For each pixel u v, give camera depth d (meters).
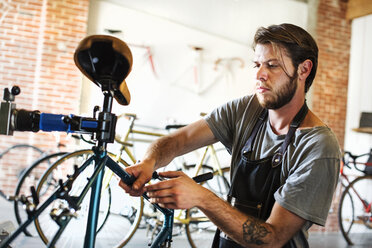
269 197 1.32
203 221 3.68
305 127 1.33
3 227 2.52
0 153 5.46
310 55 1.30
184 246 3.88
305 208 1.19
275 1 6.41
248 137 1.46
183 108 6.24
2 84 5.55
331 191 1.23
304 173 1.22
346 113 6.30
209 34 6.34
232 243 1.36
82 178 3.00
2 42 5.57
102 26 5.91
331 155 1.23
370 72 7.05
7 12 5.58
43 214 3.59
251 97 1.54
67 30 5.66
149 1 6.08
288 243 1.27
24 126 0.95
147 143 5.96
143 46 6.05
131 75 6.03
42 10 5.66
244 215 1.15
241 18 6.45
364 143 6.88
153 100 6.11
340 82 6.27
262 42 1.29
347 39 6.32
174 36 6.20
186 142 1.50
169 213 1.20
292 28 1.29
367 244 4.91
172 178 1.10
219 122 1.55
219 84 6.40
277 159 1.33
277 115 1.37
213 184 4.54
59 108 5.63
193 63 6.26
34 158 5.52
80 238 3.23
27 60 5.63
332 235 5.46
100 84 1.00
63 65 5.65
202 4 6.29
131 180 1.17
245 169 1.39
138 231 4.28
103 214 3.20
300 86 1.33
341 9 6.29
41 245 3.32
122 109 5.98
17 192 3.57
